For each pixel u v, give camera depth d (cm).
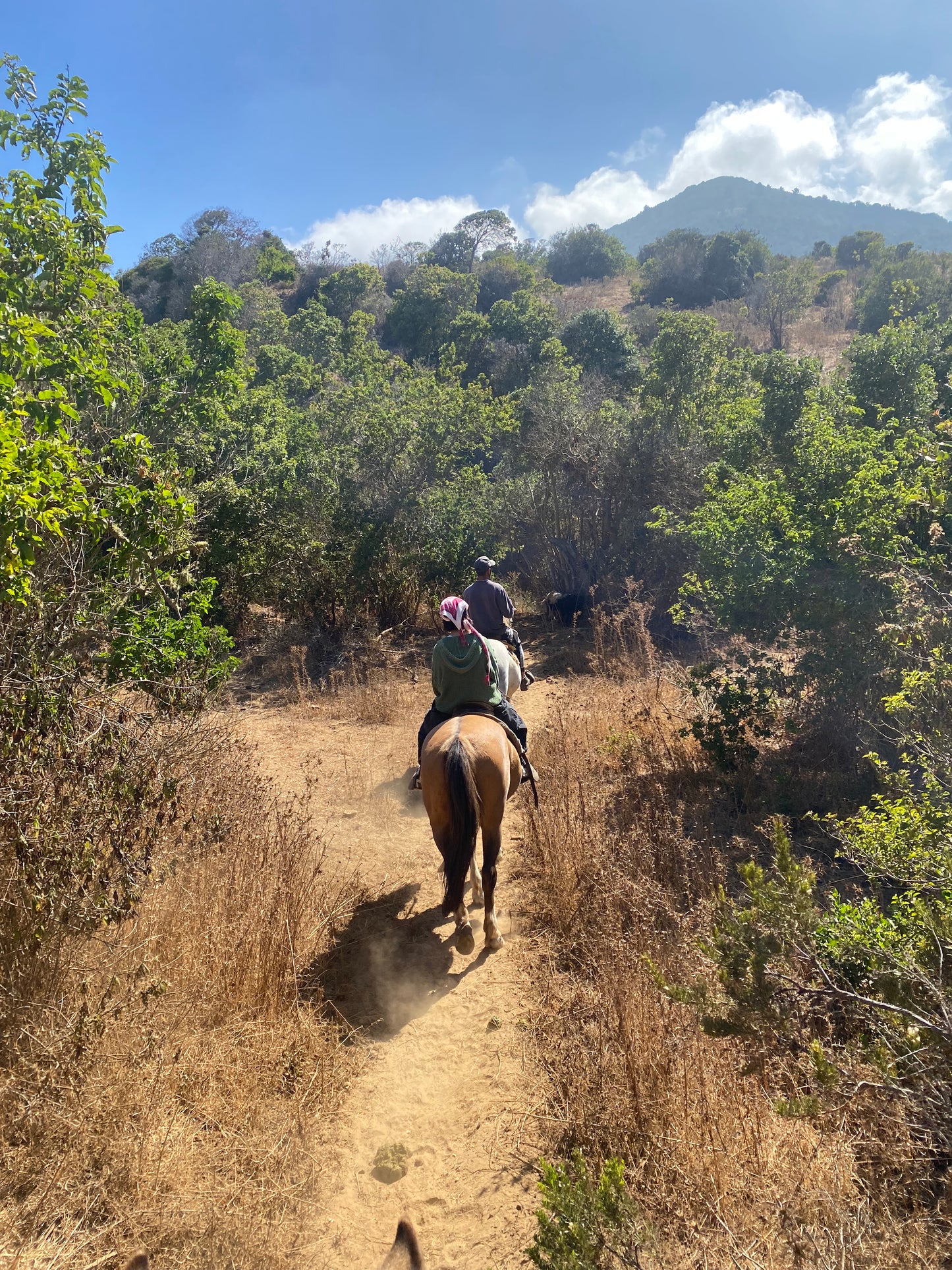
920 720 512
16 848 381
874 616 636
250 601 1319
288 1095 388
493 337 3975
